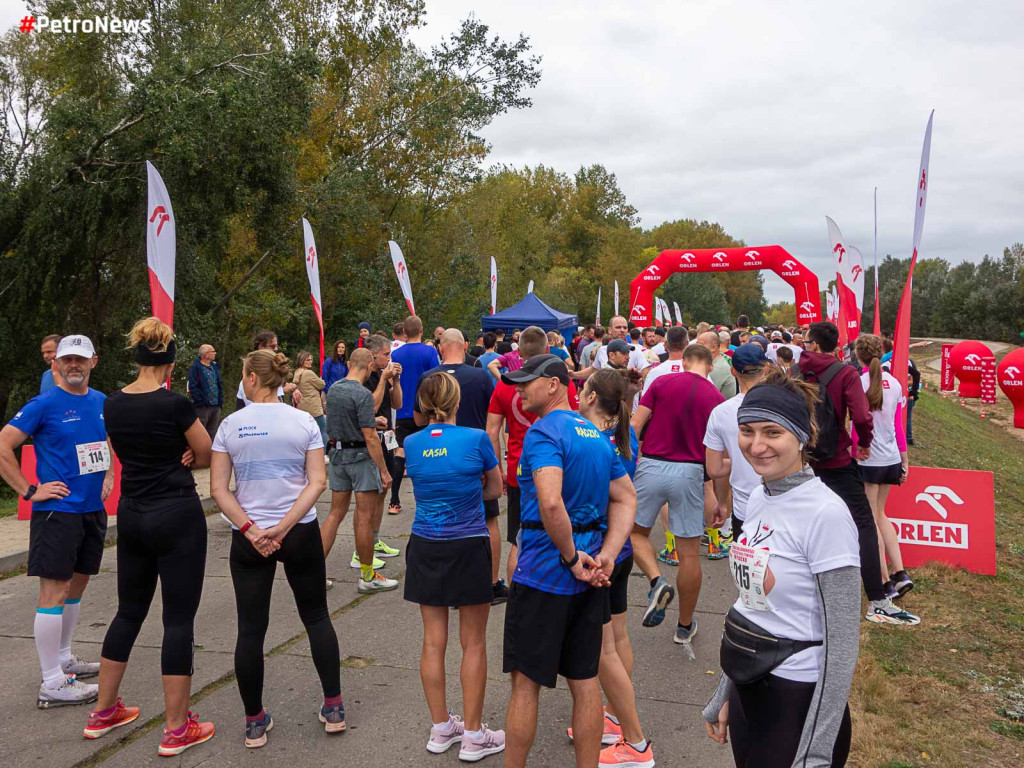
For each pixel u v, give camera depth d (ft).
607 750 11.02
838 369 16.33
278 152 52.44
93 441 13.50
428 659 11.57
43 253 44.27
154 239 25.72
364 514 18.57
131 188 46.09
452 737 11.64
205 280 52.01
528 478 9.55
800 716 6.61
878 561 17.03
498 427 16.67
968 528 20.68
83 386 13.51
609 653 10.77
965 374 111.04
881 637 16.16
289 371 12.17
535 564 9.30
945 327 257.34
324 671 11.93
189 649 11.55
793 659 6.65
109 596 18.97
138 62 55.47
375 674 14.24
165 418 11.32
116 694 12.03
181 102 44.65
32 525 13.07
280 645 15.67
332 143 78.48
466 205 100.37
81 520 13.33
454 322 94.17
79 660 14.23
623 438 12.41
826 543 6.54
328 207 66.44
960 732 12.27
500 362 27.22
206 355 35.35
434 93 82.64
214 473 11.49
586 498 9.44
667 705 12.93
